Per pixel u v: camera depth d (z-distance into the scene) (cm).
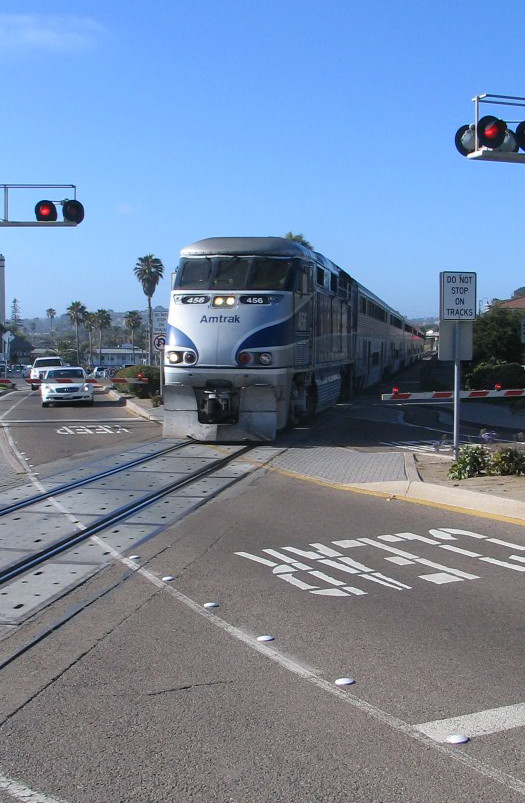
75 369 3400
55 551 909
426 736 458
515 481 1252
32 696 525
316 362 2103
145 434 2123
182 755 441
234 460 1587
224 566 839
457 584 766
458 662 572
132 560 868
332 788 404
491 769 420
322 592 745
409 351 6359
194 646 609
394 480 1319
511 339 3653
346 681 539
